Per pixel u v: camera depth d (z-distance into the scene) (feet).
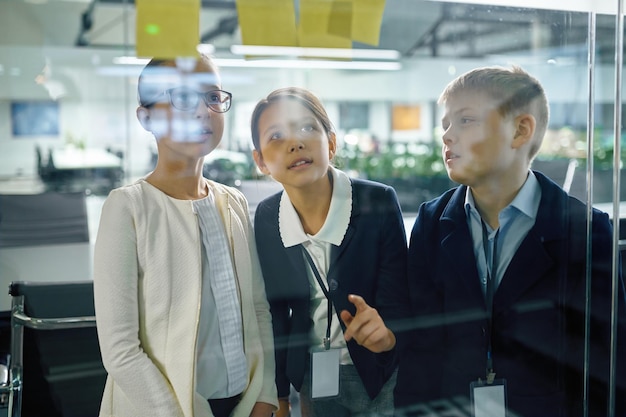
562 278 5.27
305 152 4.56
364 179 4.75
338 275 4.77
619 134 5.22
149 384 4.17
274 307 4.67
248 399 4.63
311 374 4.83
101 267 4.06
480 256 5.10
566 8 4.99
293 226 4.63
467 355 5.18
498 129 4.95
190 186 4.32
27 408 4.26
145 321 4.21
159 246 4.18
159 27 4.09
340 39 4.57
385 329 4.95
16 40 3.65
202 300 4.33
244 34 4.35
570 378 5.40
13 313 4.08
